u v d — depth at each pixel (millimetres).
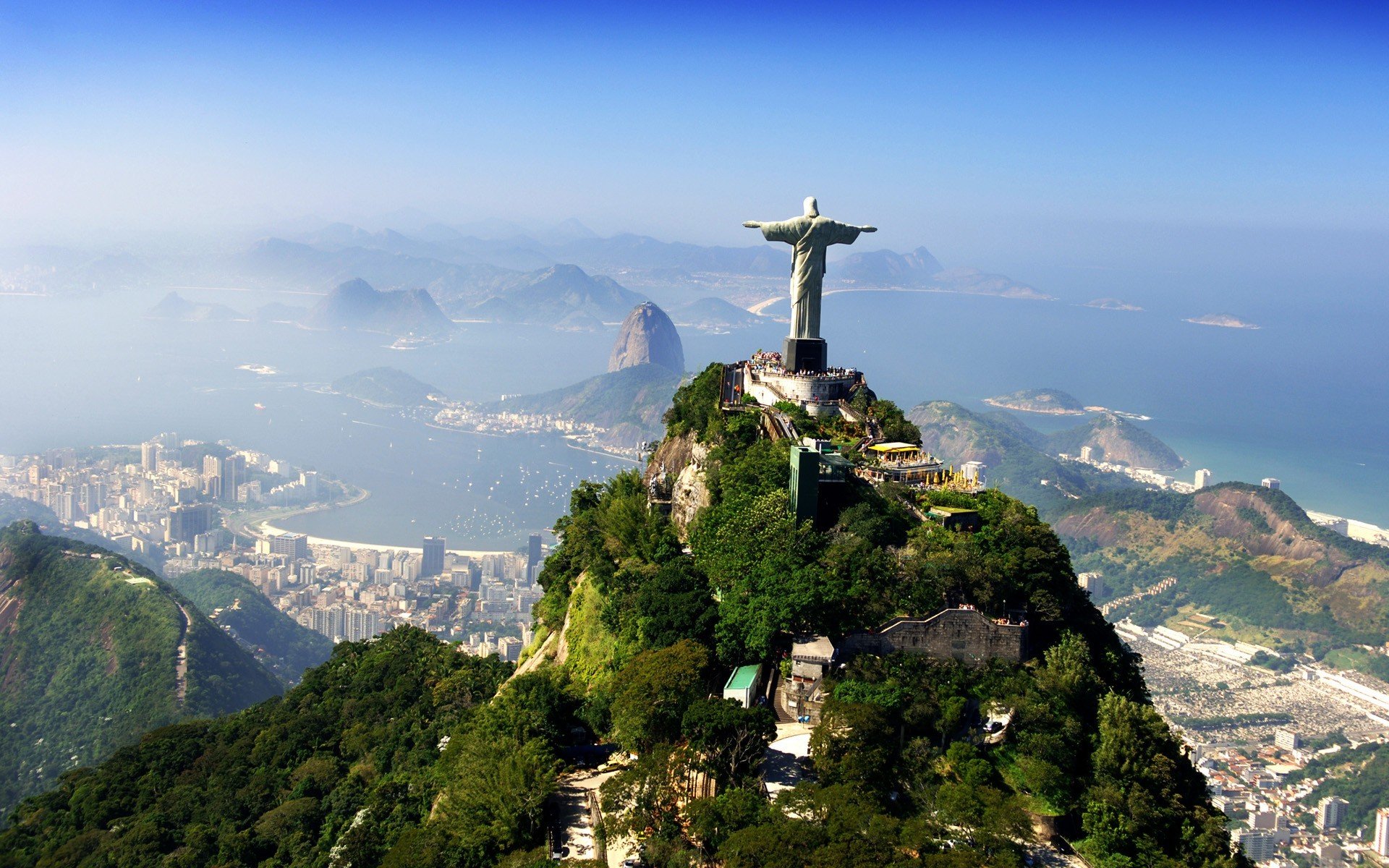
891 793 114688
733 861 99438
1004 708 125750
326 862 163250
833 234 195375
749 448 173000
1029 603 140000
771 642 136750
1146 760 117875
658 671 126938
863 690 124812
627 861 109312
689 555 162000
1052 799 117625
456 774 130625
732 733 116250
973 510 153500
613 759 133625
